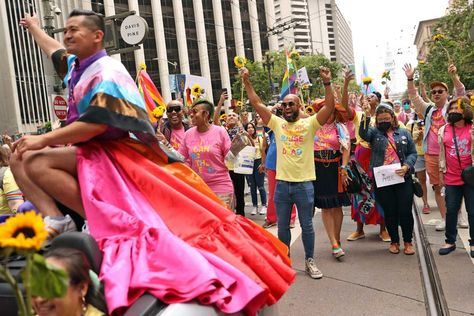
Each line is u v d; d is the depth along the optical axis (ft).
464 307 14.12
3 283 6.88
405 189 19.31
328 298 15.55
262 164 27.32
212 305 6.66
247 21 233.35
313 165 17.46
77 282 5.95
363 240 22.52
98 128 8.13
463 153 18.29
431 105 23.80
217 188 19.51
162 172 8.39
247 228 8.59
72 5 134.62
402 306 14.51
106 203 7.89
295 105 17.08
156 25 208.03
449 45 100.07
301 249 21.48
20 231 5.01
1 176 15.99
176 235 7.78
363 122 20.10
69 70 10.17
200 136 19.63
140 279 6.66
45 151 8.48
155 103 23.40
